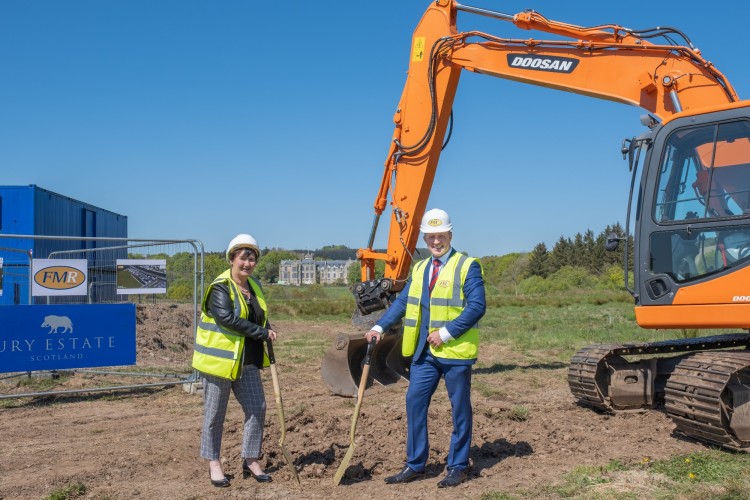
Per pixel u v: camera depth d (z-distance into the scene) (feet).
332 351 29.81
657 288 20.92
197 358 16.78
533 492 15.65
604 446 19.93
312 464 17.69
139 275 36.04
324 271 447.42
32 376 33.81
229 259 17.30
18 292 49.96
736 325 19.83
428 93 31.50
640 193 21.49
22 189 50.93
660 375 24.88
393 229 31.99
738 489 15.46
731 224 19.97
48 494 16.71
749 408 18.95
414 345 16.93
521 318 75.56
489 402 27.84
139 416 26.30
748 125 20.15
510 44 29.45
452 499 15.42
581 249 242.37
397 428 21.36
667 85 24.58
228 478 17.44
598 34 27.48
